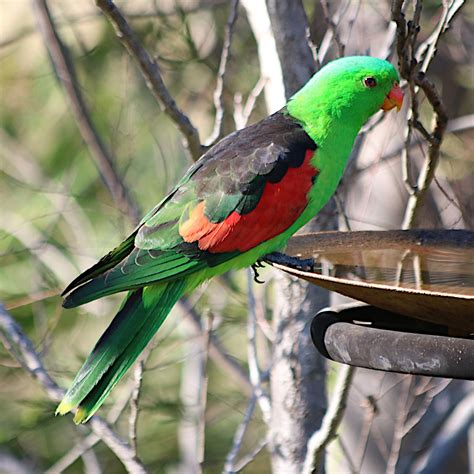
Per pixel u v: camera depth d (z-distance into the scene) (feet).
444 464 44.55
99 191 48.70
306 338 31.76
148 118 49.60
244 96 49.75
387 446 42.68
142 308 26.12
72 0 51.98
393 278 23.94
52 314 46.03
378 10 41.01
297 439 31.76
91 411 24.99
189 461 42.50
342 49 29.71
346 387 27.09
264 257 27.53
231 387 48.70
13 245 47.42
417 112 26.30
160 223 26.43
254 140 27.55
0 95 53.26
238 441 29.84
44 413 44.34
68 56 39.47
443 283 23.49
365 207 41.68
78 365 44.75
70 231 49.80
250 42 50.21
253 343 32.24
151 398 44.42
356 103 27.84
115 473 46.96
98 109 48.08
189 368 42.91
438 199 48.42
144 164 49.60
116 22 26.30
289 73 31.65
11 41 50.52
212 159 27.43
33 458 46.98
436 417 44.21
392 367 20.99
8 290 46.57
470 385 43.96
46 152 51.62
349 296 22.34
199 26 49.73
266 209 26.63
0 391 46.37
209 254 26.48
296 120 28.09
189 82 50.21
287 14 31.48
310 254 25.93
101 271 26.27
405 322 24.14
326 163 27.55
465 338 20.44
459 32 51.11
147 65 27.14
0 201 49.65
